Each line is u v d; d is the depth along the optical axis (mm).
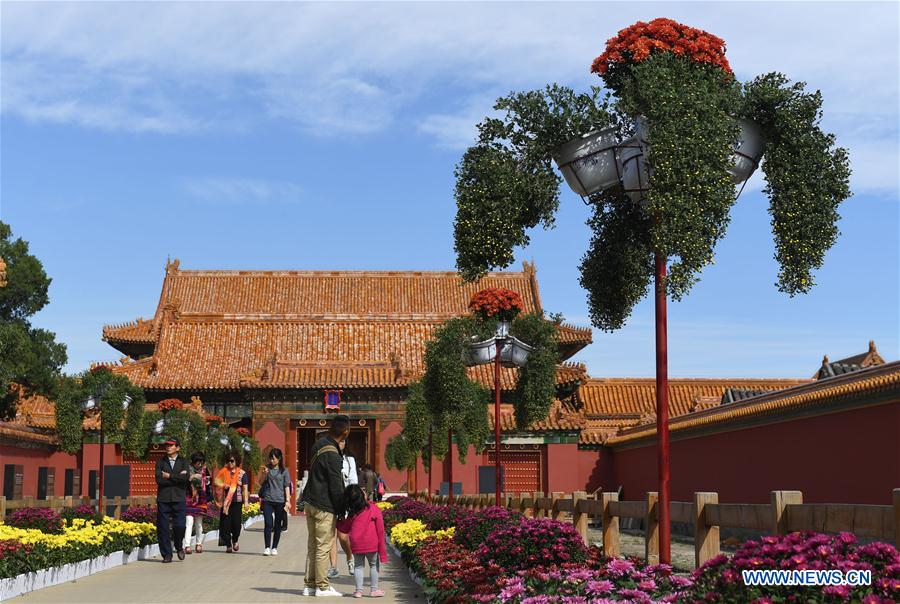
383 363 54406
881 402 20219
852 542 6617
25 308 60094
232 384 54438
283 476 21078
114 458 48875
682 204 9883
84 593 13188
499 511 16156
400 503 31453
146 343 59656
